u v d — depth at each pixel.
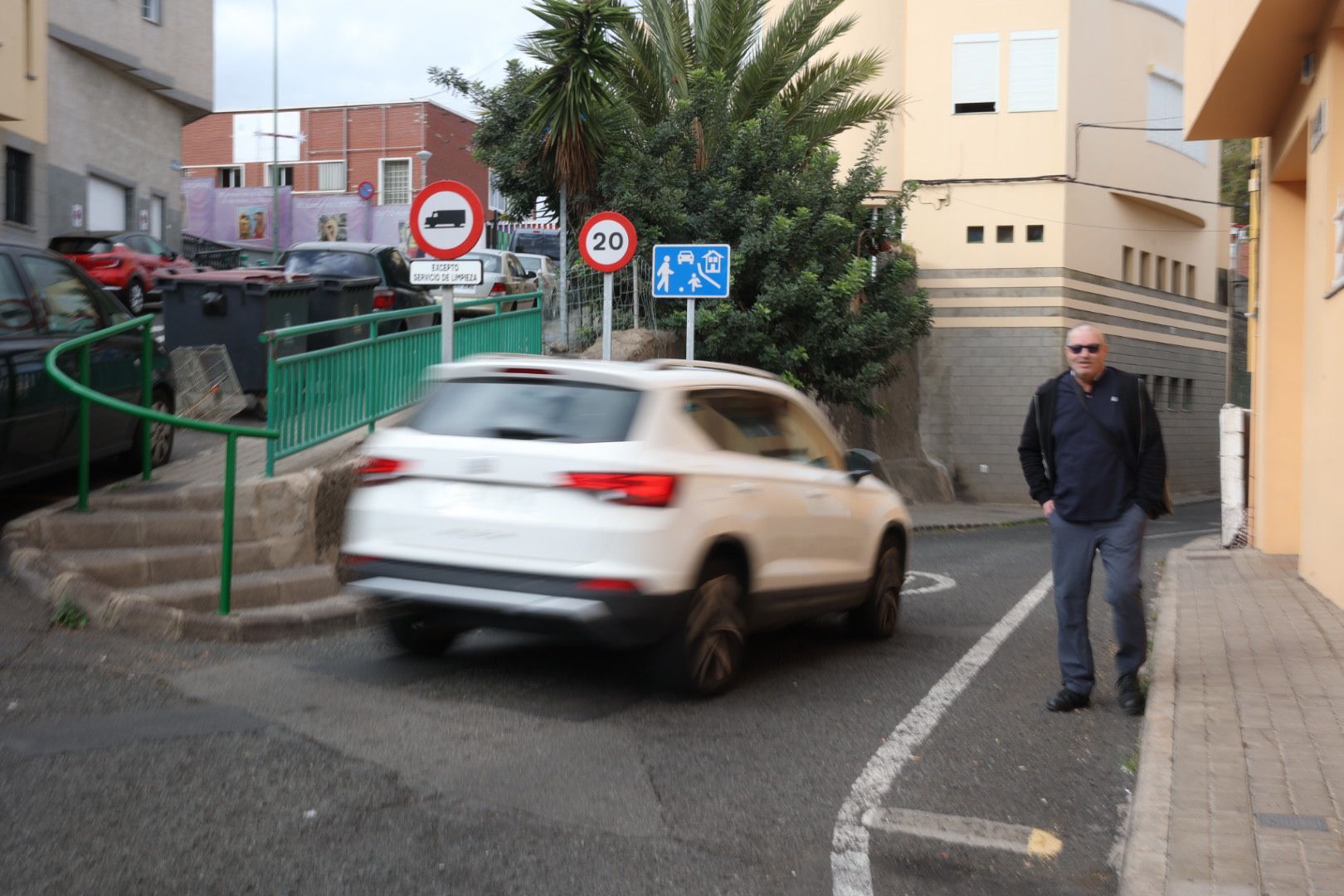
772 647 8.58
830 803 5.19
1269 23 10.53
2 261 8.88
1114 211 31.14
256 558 9.09
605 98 18.80
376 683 6.77
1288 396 13.98
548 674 7.14
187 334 13.69
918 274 29.34
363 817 4.70
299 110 56.62
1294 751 5.74
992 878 4.43
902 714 6.75
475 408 6.75
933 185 29.34
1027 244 28.97
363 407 11.49
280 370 10.05
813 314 19.88
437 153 56.28
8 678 6.20
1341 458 10.02
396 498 6.66
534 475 6.35
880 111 22.12
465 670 7.18
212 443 12.26
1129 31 31.17
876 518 8.62
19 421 8.42
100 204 31.88
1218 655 8.12
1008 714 6.83
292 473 9.84
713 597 6.72
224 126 57.53
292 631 7.85
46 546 8.29
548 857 4.43
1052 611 10.68
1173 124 33.59
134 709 5.89
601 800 5.07
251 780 5.03
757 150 20.00
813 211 20.11
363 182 55.84
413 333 12.49
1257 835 4.62
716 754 5.81
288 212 54.72
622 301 19.52
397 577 6.57
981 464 29.33
